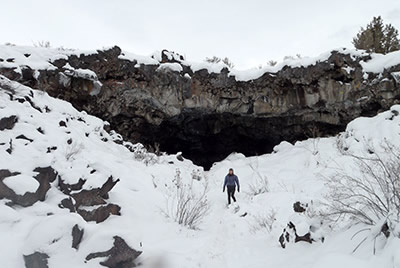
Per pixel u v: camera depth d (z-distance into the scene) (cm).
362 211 419
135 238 394
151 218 594
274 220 643
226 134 1772
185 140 1781
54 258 323
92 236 368
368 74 1285
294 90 1423
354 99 1326
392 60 1255
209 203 877
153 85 1348
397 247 285
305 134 1570
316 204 539
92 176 527
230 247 547
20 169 418
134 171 830
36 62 1108
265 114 1520
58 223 347
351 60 1302
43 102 933
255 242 564
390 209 379
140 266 393
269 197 855
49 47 1277
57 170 489
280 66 1416
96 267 342
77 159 656
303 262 394
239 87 1469
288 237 493
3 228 335
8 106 701
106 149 998
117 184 678
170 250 473
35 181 408
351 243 377
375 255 313
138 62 1315
